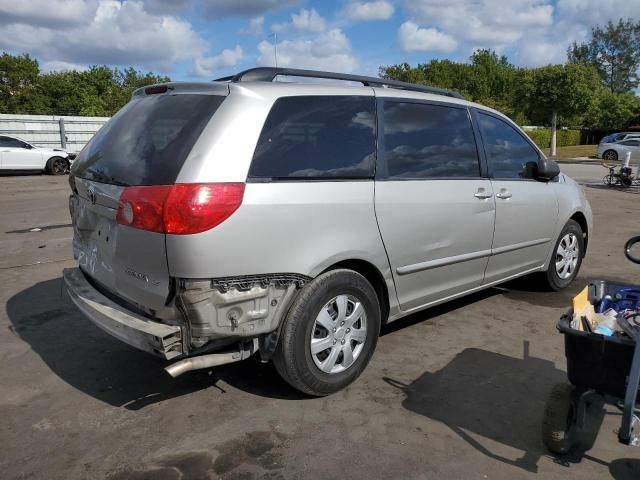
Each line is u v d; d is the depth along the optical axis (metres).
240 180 2.83
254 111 2.97
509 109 46.88
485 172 4.36
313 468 2.69
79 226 3.60
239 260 2.81
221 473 2.66
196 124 2.92
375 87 3.73
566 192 5.34
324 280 3.17
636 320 2.71
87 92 53.78
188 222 2.67
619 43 70.44
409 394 3.42
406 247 3.67
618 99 49.97
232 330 2.86
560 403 2.70
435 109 4.05
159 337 2.73
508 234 4.59
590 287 3.05
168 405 3.28
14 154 18.08
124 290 3.08
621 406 2.53
